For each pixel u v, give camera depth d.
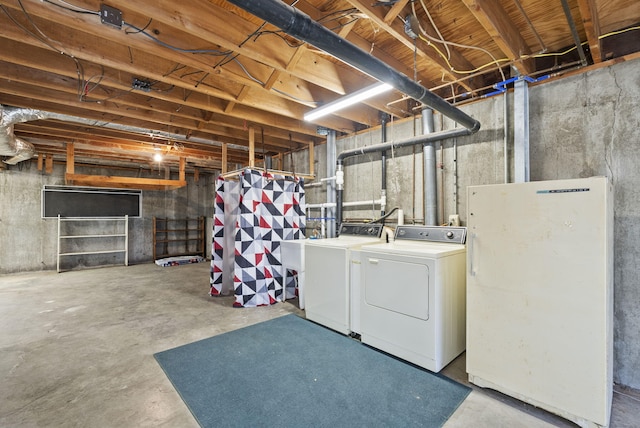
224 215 4.52
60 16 1.75
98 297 4.38
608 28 2.26
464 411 1.79
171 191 8.30
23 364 2.39
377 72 1.86
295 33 1.46
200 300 4.17
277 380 2.11
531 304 1.80
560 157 2.48
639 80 2.14
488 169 2.95
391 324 2.43
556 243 1.72
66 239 6.91
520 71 2.54
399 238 3.04
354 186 4.25
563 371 1.70
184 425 1.68
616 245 2.22
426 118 3.27
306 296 3.33
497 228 1.93
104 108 3.31
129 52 2.43
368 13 1.79
